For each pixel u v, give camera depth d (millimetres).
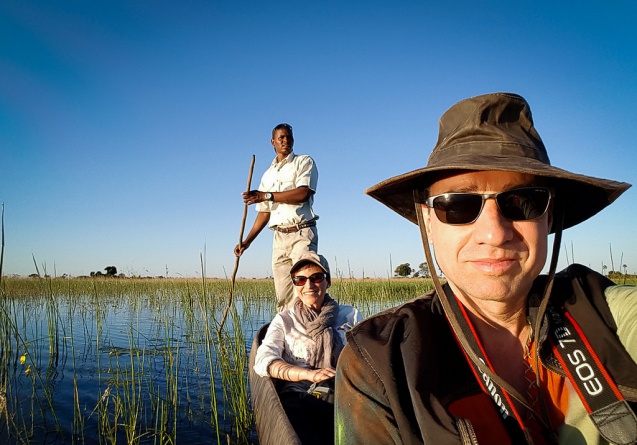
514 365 1194
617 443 1009
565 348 1105
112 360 6637
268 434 2869
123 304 13797
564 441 1087
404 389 1101
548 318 1145
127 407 4594
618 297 1131
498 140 1149
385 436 1103
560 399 1116
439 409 1019
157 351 7129
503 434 1084
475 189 1130
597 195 1235
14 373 5707
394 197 1438
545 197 1110
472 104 1183
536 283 1217
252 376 4285
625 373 1041
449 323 1229
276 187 5922
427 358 1102
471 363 1160
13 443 3854
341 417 1171
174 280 16469
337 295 8828
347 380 1186
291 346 3639
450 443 978
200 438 4020
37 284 14062
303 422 3008
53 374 5906
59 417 4449
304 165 5738
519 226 1097
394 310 1275
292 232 5664
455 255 1142
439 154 1208
